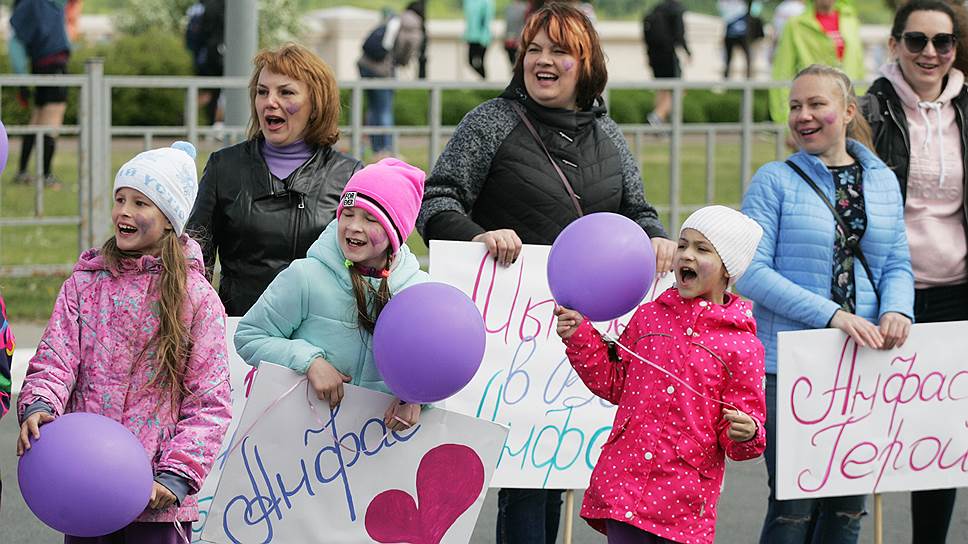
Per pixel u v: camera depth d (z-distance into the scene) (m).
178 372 11.70
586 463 15.13
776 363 14.94
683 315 12.97
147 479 11.14
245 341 12.57
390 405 12.64
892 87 16.45
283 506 12.61
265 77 14.16
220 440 11.75
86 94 28.11
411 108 51.66
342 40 76.94
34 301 28.42
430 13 114.94
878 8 118.69
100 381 11.66
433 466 12.79
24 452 11.05
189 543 12.02
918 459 15.31
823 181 15.01
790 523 15.22
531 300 14.76
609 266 12.62
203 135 29.73
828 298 14.94
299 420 12.52
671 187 32.81
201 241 14.04
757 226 13.01
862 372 14.95
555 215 14.64
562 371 14.98
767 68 83.25
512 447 14.95
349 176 14.43
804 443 14.87
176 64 58.41
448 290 12.14
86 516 10.89
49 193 31.62
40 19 40.59
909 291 15.11
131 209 11.72
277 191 14.17
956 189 16.30
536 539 15.22
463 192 14.71
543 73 14.54
